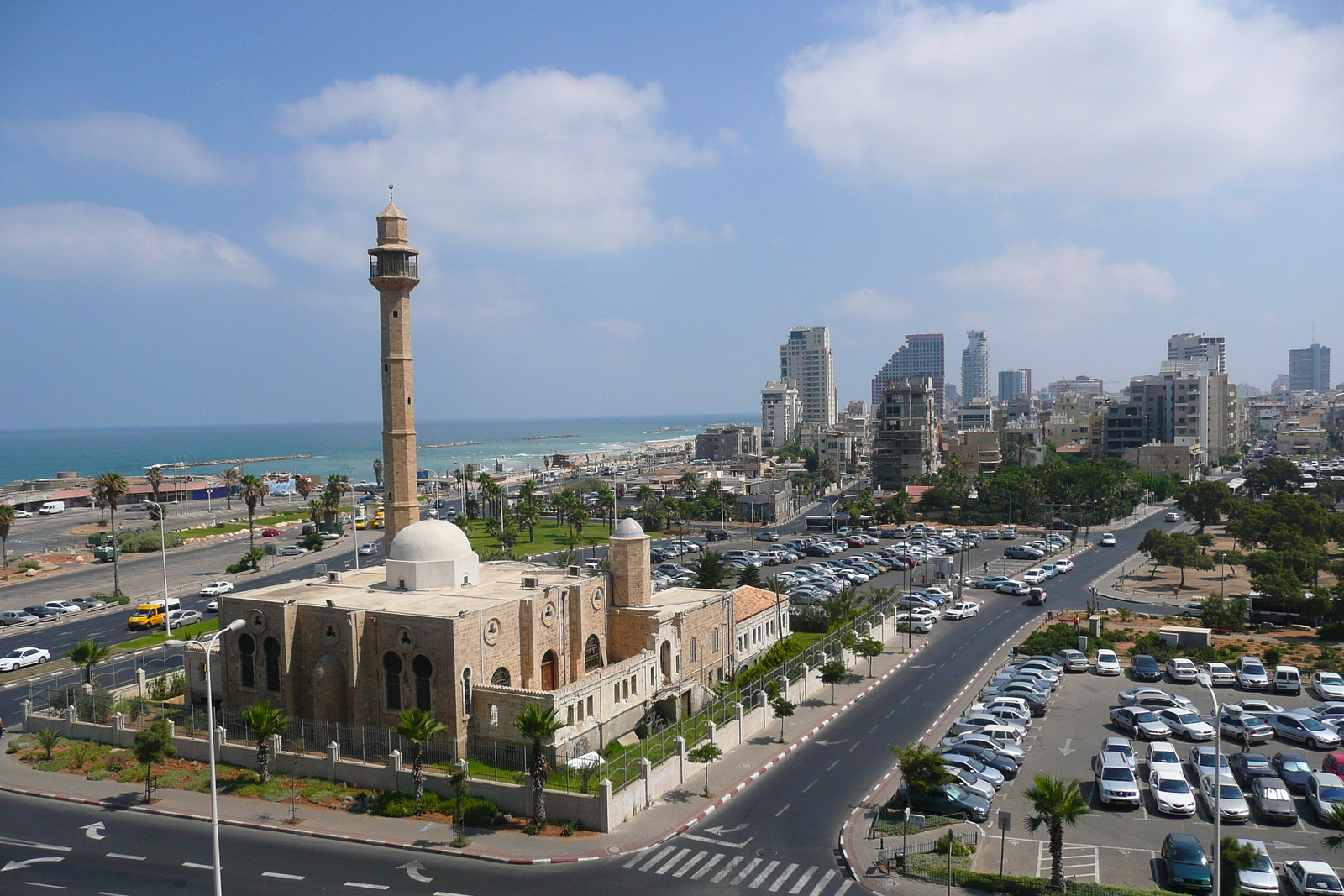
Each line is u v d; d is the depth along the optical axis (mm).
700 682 74500
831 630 95688
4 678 81062
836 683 75375
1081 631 91312
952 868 43094
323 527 188000
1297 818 48875
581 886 41688
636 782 51094
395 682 58688
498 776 53594
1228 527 141375
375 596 64812
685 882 42281
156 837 47438
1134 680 77750
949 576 127812
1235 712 65000
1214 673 75625
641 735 64375
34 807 51844
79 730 63312
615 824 48594
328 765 54781
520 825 48656
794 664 74625
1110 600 112562
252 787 53625
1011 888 40812
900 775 56344
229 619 63562
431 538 68625
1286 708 68250
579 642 68312
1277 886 39531
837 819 49906
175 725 62781
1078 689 75000
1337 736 59188
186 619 103562
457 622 56406
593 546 152500
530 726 48344
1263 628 92375
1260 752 59125
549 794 49406
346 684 59625
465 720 57344
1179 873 41062
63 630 101250
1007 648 89125
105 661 85312
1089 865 43969
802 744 62844
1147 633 90188
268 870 43406
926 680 78562
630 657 69500
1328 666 77375
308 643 61125
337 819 49438
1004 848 45438
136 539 161250
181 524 196375
